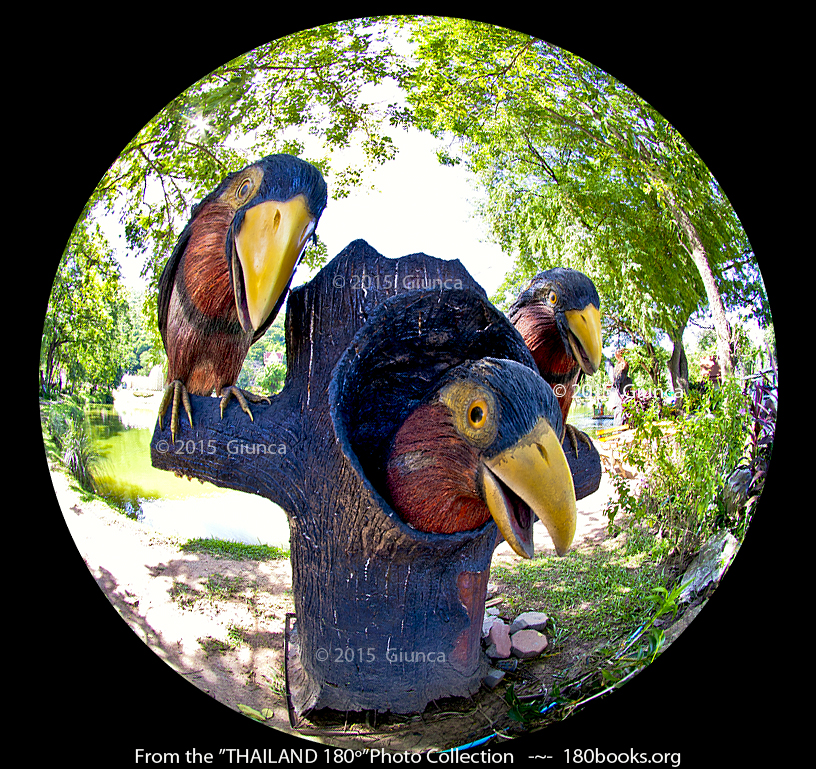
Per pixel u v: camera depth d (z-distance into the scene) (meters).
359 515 1.65
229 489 1.87
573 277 1.91
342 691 1.89
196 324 1.82
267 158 1.74
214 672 2.14
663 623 2.25
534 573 2.04
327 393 1.68
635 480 2.10
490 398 1.37
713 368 2.22
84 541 2.28
